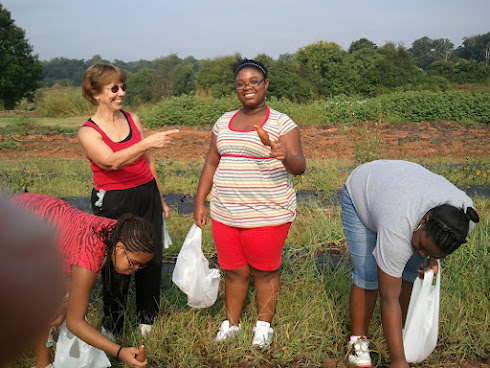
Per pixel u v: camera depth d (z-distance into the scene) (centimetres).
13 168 1150
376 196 291
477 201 713
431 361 329
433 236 250
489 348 341
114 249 264
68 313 267
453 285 407
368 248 320
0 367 160
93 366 296
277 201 330
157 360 327
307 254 496
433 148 1562
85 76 334
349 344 338
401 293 337
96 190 346
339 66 4006
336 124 2038
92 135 332
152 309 362
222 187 335
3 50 4162
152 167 385
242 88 331
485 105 2175
